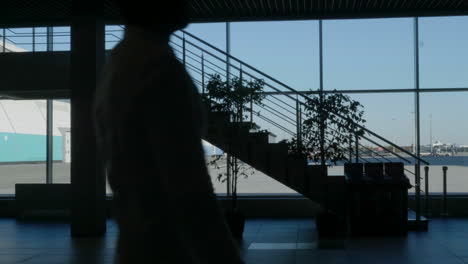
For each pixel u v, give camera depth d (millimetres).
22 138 11750
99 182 8312
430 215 10461
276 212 10617
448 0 9234
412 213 9461
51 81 8938
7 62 9062
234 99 8016
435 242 7570
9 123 12016
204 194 829
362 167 8539
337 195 8398
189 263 849
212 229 835
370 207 8258
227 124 8164
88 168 8219
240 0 9148
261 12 10047
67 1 8852
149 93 825
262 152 8375
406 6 9656
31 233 8719
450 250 6969
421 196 10484
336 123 8305
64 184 10906
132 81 846
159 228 853
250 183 12750
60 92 9438
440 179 13195
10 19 10297
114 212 928
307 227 9195
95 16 8242
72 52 8258
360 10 9938
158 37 929
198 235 830
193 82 900
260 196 10812
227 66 10711
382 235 8219
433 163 10766
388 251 6926
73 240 7949
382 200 8266
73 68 8250
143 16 911
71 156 8281
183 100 843
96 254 6859
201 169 836
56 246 7457
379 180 8219
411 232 8516
